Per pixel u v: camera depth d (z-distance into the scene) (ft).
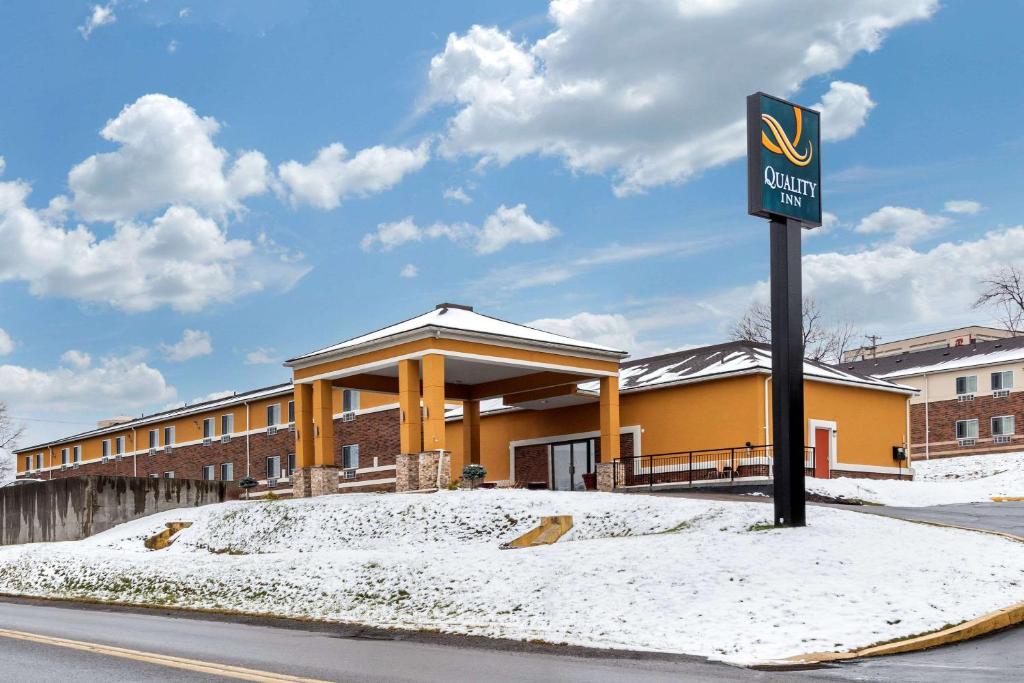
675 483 117.91
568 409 139.33
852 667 35.76
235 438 189.26
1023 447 180.96
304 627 53.98
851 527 60.59
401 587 60.70
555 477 140.56
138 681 33.76
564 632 45.01
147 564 84.89
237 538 97.81
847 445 122.01
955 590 46.88
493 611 51.67
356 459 162.40
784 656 37.58
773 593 46.91
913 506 91.56
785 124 66.49
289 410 178.19
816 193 67.31
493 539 82.84
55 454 251.19
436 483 106.93
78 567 90.02
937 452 195.11
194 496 126.93
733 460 115.34
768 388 115.55
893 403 130.21
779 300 64.54
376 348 115.96
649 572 52.95
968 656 37.37
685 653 39.09
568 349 118.93
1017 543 58.90
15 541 125.90
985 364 188.75
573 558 59.11
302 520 97.76
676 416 124.16
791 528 60.59
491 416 152.15
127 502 119.44
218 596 68.90
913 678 33.19
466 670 36.04
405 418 111.65
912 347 291.17
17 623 57.36
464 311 126.31
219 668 36.58
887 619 42.34
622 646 41.19
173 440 206.69
